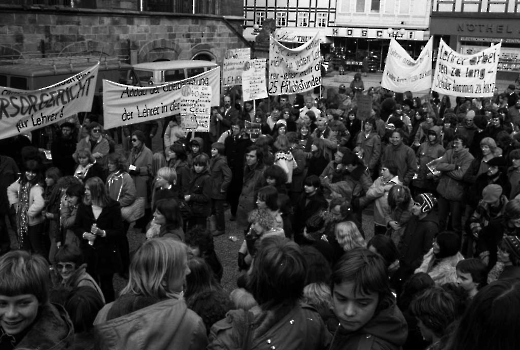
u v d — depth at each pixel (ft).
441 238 16.79
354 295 8.13
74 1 71.20
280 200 21.91
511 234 17.38
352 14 125.59
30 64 49.03
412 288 14.21
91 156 27.89
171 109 38.32
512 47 110.42
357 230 18.01
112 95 35.40
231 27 90.38
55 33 66.39
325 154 33.73
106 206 20.89
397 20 121.80
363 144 35.70
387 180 25.71
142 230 32.17
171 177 24.57
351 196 25.14
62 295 13.03
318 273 13.05
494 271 17.02
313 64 48.73
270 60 47.26
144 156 30.68
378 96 58.44
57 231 23.85
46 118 32.58
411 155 31.71
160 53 80.07
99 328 8.56
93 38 70.79
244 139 34.37
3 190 27.50
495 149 26.68
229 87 62.64
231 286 25.50
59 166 34.35
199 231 18.51
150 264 9.73
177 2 84.94
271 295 9.16
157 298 9.70
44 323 8.57
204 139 44.04
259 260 9.31
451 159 28.96
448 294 11.37
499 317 5.23
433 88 51.62
